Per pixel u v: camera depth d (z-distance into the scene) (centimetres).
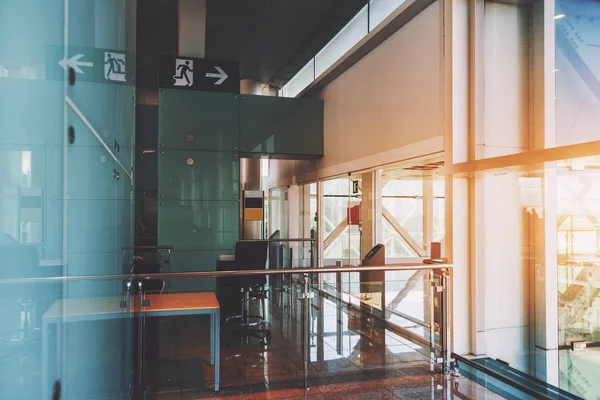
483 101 449
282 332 518
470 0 452
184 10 742
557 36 451
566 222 424
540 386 386
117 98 361
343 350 478
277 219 893
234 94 744
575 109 452
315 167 847
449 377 415
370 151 639
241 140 746
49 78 237
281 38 824
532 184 438
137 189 713
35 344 236
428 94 495
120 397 344
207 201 719
